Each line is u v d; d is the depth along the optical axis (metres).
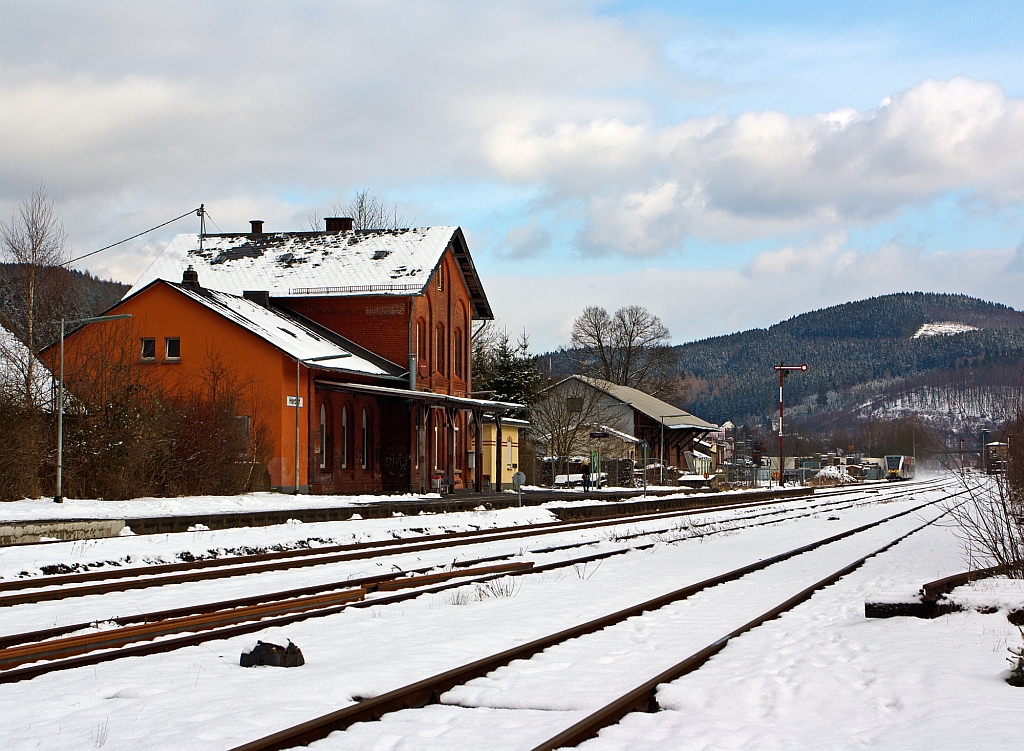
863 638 11.11
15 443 27.80
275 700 8.05
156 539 20.64
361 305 46.28
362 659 9.79
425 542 24.09
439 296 49.88
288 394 37.44
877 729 7.23
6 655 9.43
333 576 17.16
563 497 44.31
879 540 27.30
